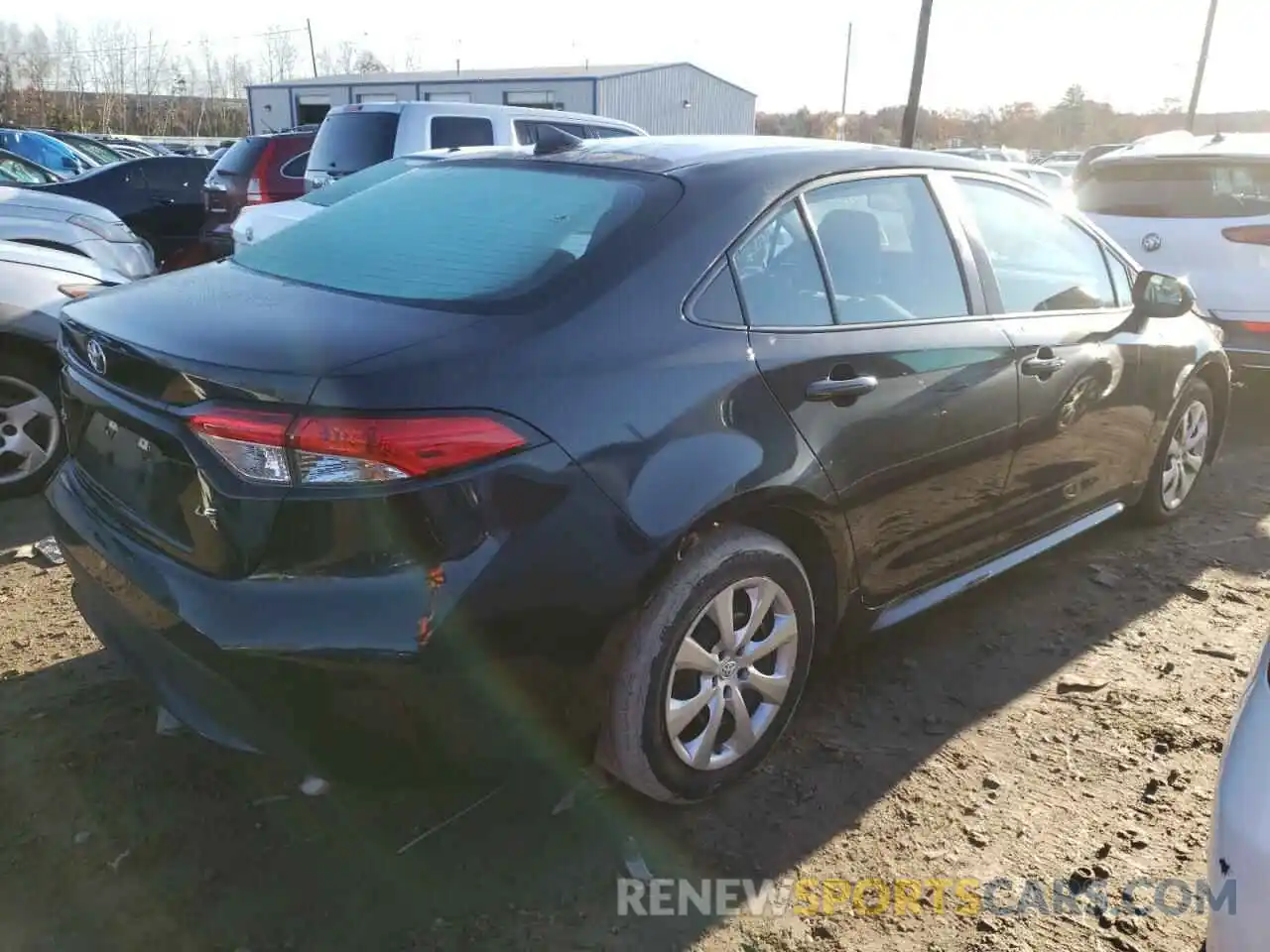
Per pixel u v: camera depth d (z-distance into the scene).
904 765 3.05
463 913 2.44
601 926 2.42
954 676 3.57
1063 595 4.22
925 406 3.15
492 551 2.21
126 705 3.18
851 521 2.98
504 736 2.35
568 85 33.88
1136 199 7.05
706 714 2.75
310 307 2.55
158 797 2.78
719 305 2.71
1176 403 4.59
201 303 2.63
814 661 3.51
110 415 2.55
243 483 2.19
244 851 2.61
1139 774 3.02
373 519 2.13
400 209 3.17
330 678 2.16
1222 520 5.11
